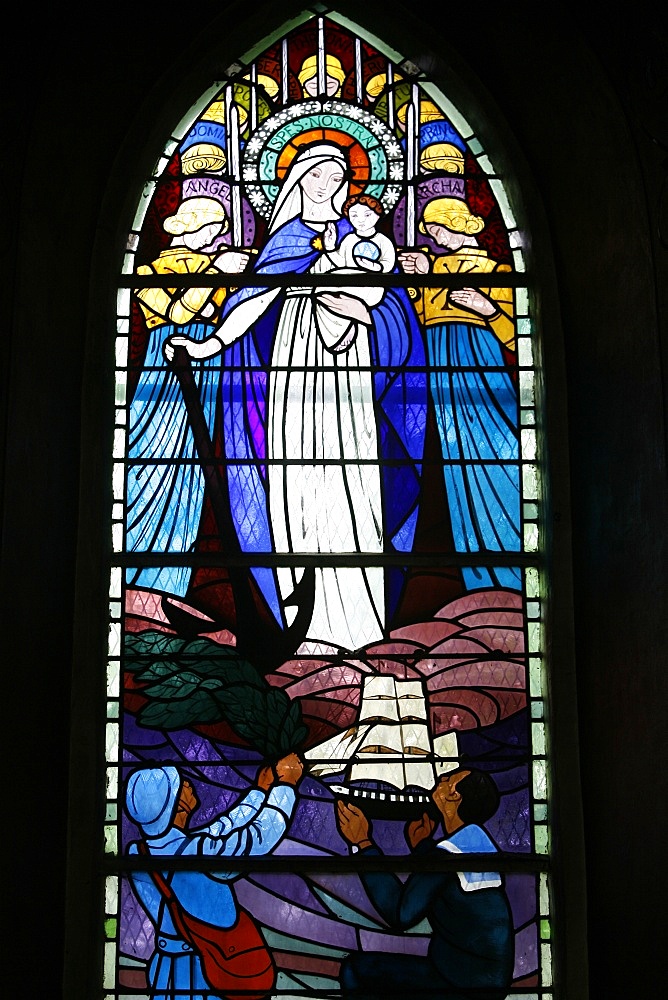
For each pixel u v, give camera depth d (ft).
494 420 14.66
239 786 13.46
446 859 13.23
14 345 13.56
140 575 14.05
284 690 13.73
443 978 12.87
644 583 13.16
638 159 14.01
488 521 14.33
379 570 14.15
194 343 14.85
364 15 15.53
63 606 13.52
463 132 15.66
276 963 12.93
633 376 13.73
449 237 15.30
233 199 15.39
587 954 12.76
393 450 14.56
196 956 12.94
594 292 14.42
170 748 13.53
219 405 14.65
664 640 12.76
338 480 14.44
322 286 15.11
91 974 12.71
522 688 13.76
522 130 15.15
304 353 14.87
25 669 13.07
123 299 14.96
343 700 13.71
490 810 13.41
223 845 13.26
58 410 13.98
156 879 13.15
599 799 13.12
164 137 15.38
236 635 13.89
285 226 15.35
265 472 14.44
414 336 14.96
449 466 14.51
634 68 14.14
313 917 13.07
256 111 15.71
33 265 14.10
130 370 14.70
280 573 14.12
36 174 14.30
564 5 14.65
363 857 13.24
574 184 14.79
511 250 15.25
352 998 12.80
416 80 15.76
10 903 12.42
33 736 13.02
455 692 13.75
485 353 14.88
